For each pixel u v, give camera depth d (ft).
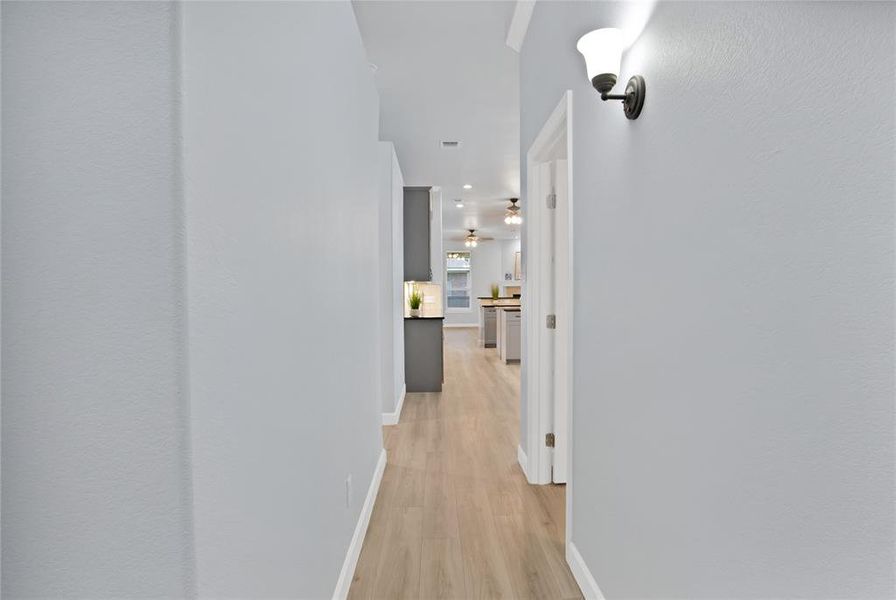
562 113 7.23
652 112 4.39
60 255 2.54
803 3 2.61
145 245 2.53
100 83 2.52
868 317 2.28
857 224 2.32
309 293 4.79
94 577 2.57
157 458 2.55
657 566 4.40
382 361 14.64
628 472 5.05
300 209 4.50
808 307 2.62
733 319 3.26
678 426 4.00
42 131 2.52
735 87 3.20
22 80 2.53
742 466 3.18
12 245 2.54
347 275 6.78
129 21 2.52
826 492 2.52
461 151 19.27
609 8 5.41
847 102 2.36
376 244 10.08
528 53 9.91
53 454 2.56
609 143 5.47
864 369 2.30
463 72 12.50
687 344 3.84
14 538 2.57
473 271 50.52
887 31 2.16
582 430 6.65
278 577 3.87
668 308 4.15
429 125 16.35
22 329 2.55
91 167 2.53
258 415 3.48
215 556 2.84
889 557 2.20
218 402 2.89
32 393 2.55
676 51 3.95
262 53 3.58
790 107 2.72
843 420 2.41
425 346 19.27
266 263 3.64
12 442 2.56
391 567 7.21
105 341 2.54
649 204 4.48
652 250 4.43
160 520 2.56
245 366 3.27
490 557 7.47
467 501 9.42
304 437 4.61
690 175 3.76
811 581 2.62
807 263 2.62
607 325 5.63
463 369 24.50
